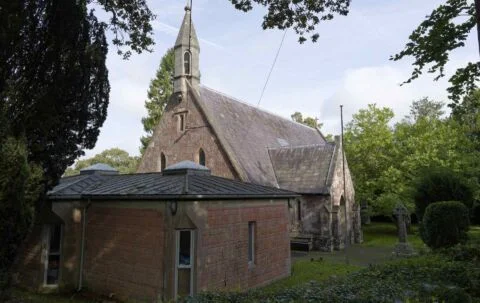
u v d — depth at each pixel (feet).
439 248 45.52
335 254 69.00
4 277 25.44
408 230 101.65
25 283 43.01
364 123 98.68
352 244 83.25
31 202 27.35
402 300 18.33
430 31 34.42
